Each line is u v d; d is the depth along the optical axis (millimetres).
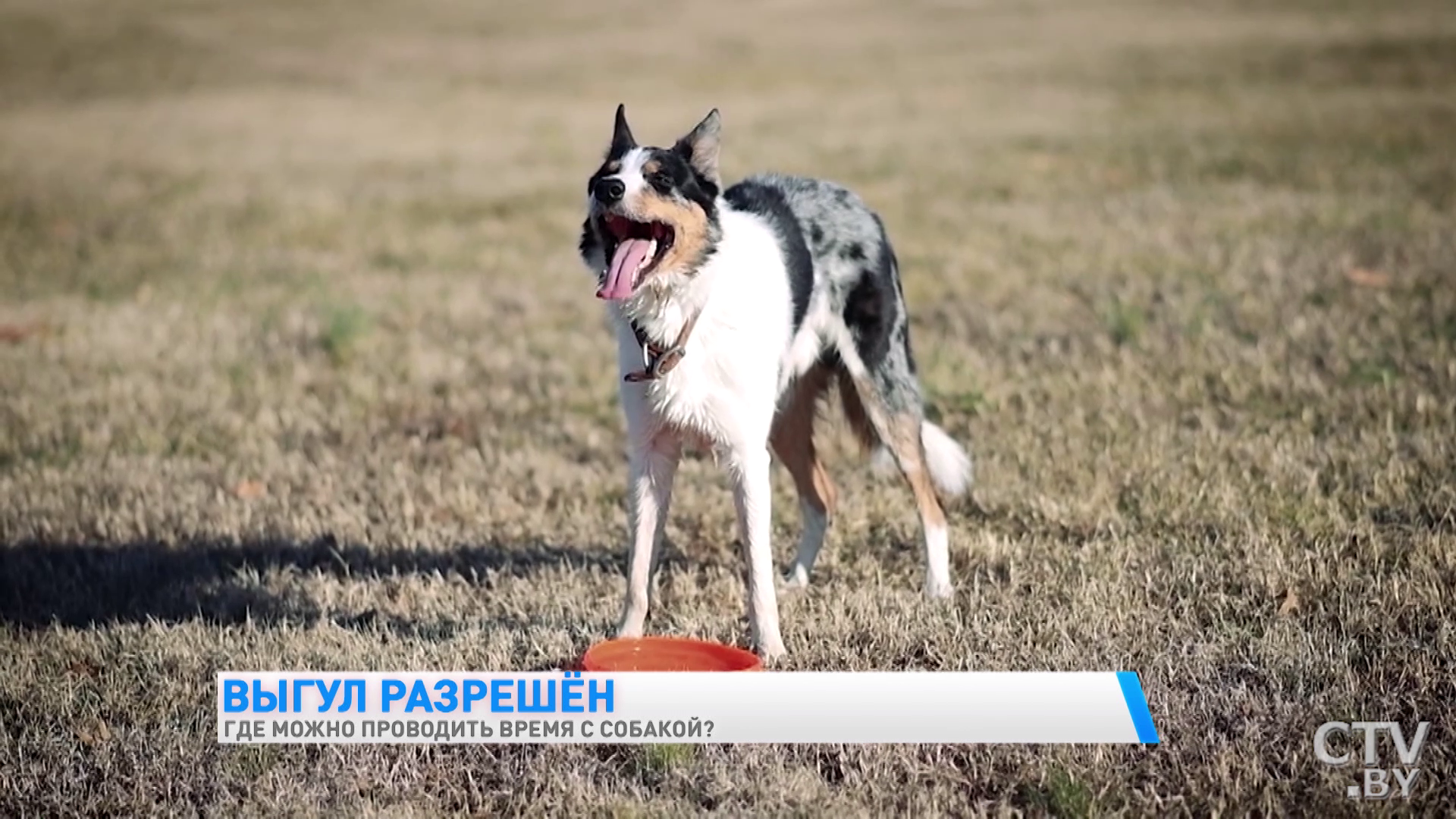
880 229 8180
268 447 10867
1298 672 6629
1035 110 26188
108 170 23156
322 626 7613
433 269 16766
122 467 10422
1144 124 23984
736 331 7020
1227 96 26266
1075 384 11430
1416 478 9031
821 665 7016
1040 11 42562
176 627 7637
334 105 30344
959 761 6152
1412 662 6664
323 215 19812
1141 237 16344
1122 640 7098
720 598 8078
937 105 27250
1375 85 26562
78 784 6137
